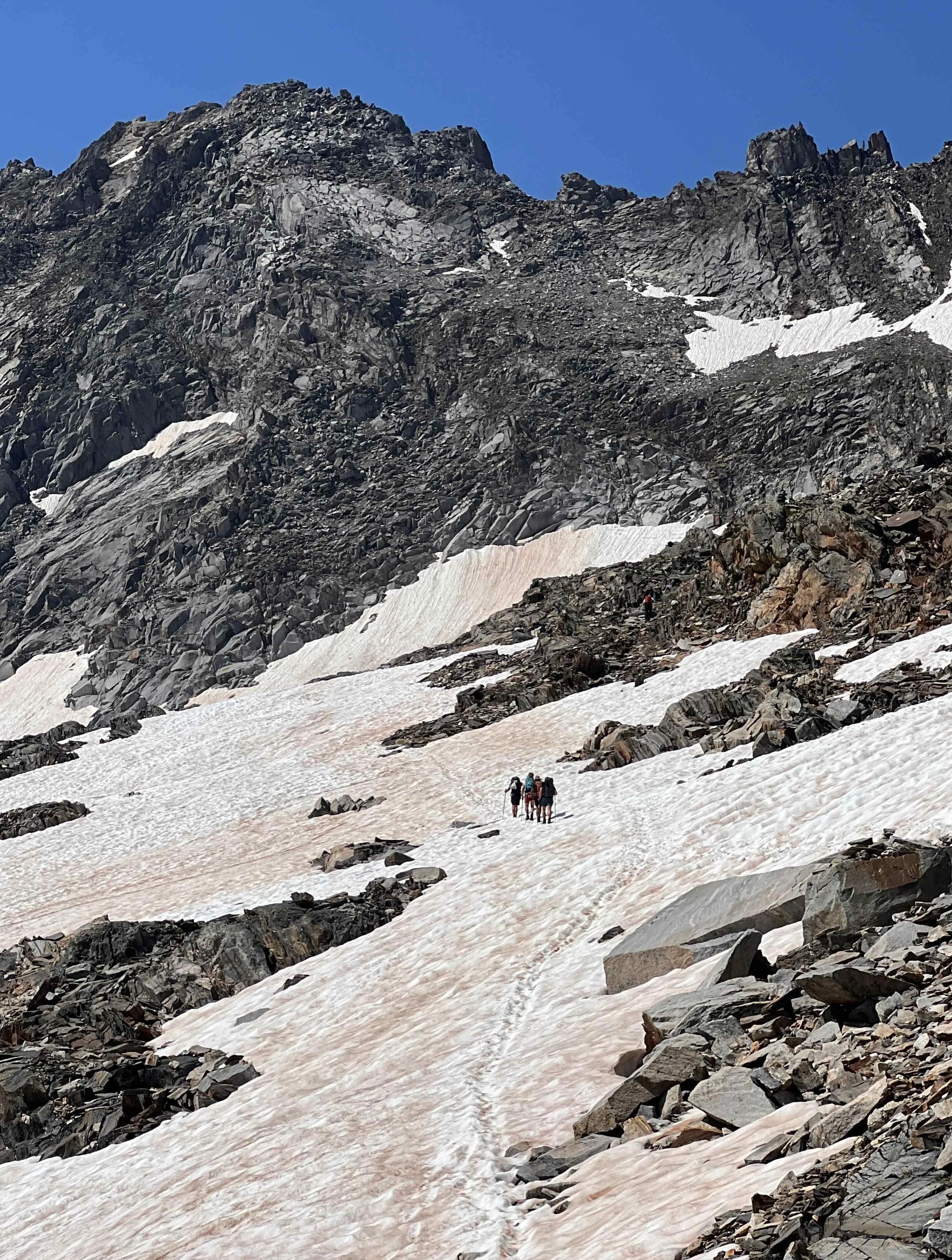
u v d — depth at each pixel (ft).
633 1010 70.74
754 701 173.68
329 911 126.62
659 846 107.14
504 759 200.34
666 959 74.79
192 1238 56.75
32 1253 65.77
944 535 214.07
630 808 125.90
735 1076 50.93
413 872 135.54
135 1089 91.45
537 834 136.98
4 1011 129.70
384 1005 92.89
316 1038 91.15
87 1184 74.64
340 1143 63.16
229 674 462.60
